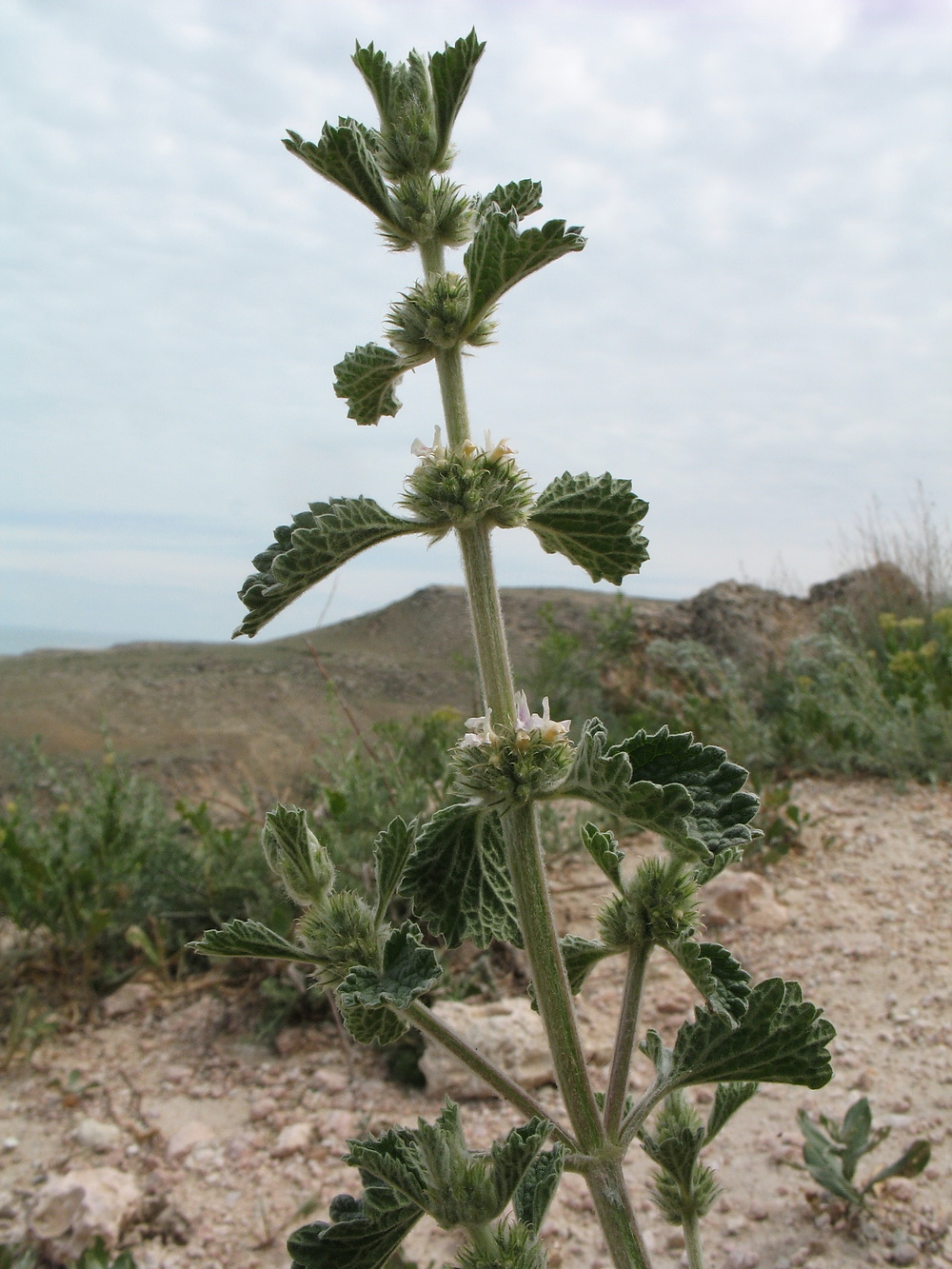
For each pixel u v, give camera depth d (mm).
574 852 5801
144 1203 3334
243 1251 3090
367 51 1961
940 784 6613
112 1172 3379
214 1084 4066
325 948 1651
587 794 1575
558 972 1697
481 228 1750
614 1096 1698
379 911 1698
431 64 1958
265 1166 3500
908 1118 3436
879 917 4855
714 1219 3098
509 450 1886
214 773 7660
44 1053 4332
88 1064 4250
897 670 7875
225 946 1634
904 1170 3041
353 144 1876
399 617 13141
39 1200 3246
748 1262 2877
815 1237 2949
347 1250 1582
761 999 1684
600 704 8383
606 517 1993
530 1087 3828
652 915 1746
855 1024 4051
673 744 1548
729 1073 1721
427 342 1938
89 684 10047
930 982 4234
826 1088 3682
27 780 6277
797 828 5875
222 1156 3557
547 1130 1404
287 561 1694
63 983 4766
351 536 1752
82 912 4781
